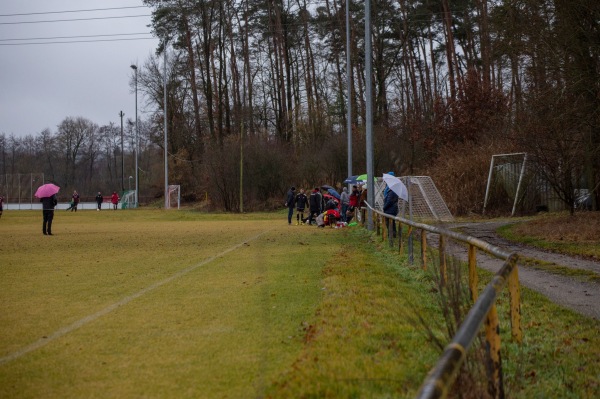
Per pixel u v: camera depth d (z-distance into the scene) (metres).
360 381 5.20
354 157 47.09
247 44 60.34
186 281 11.37
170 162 71.94
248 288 10.36
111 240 22.73
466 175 33.28
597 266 13.15
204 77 63.94
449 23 48.72
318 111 58.03
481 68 50.16
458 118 42.38
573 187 22.25
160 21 60.69
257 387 5.18
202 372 5.69
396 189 17.27
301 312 8.20
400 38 54.00
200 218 43.28
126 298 9.62
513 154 30.19
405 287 10.16
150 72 71.06
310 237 22.05
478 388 4.45
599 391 5.60
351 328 7.00
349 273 11.47
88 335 7.17
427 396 2.54
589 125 20.66
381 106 56.75
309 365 5.57
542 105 22.12
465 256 15.19
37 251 18.47
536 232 19.81
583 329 7.66
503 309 8.75
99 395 5.12
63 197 96.75
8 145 117.44
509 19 23.03
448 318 5.50
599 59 20.69
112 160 122.12
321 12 58.56
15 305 9.16
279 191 51.75
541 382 5.79
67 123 113.50
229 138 55.03
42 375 5.67
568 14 20.66
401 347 6.34
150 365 5.94
